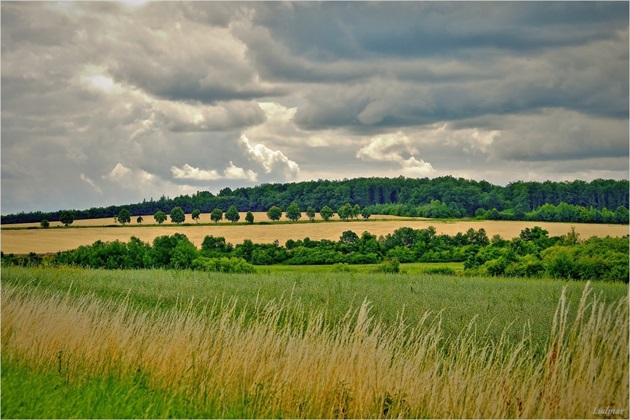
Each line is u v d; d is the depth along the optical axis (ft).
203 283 107.24
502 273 190.19
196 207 429.38
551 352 31.27
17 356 40.96
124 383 35.60
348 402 33.19
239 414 32.55
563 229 282.36
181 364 38.04
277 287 97.50
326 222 398.83
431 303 73.67
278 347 38.50
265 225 391.04
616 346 29.43
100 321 46.16
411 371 34.12
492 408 30.99
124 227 382.22
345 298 79.36
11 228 353.31
